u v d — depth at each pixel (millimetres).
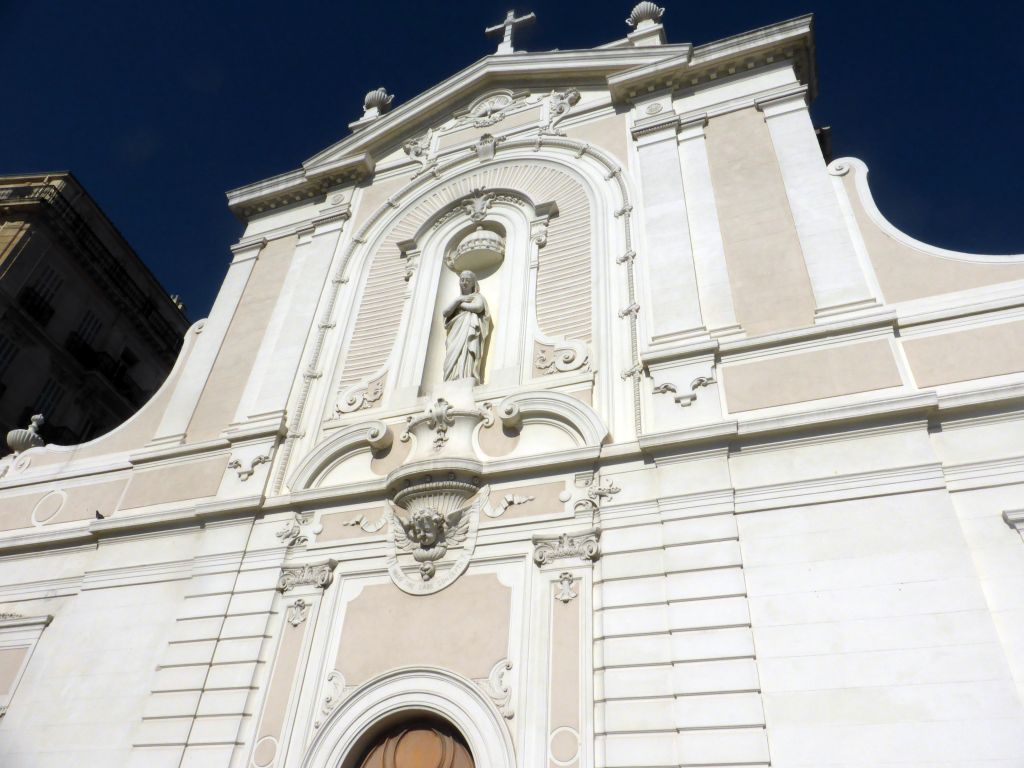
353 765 7336
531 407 8680
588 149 11469
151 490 10391
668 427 7848
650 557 7102
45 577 10203
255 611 8352
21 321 18531
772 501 7043
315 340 11203
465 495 8289
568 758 6402
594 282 9828
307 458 9406
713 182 10047
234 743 7477
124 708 8328
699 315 8617
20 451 12359
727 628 6434
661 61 11477
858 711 5801
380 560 8305
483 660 7203
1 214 19297
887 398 7117
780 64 11047
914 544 6379
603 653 6723
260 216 13992
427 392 10234
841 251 8648
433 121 13773
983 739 5418
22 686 8992
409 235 12078
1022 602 5957
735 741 5898
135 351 22359
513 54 13352
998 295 7695
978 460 6719
